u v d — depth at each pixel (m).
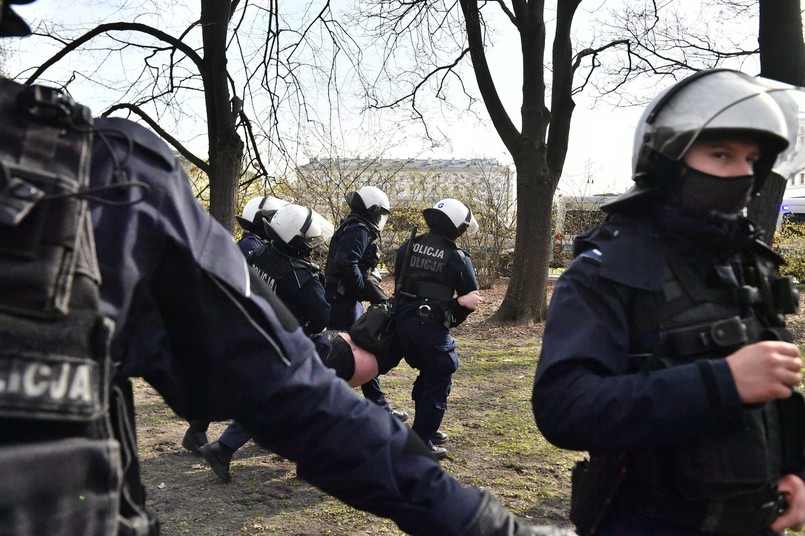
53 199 0.76
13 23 0.89
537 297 10.62
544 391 1.45
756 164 1.69
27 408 0.73
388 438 1.07
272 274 4.30
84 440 0.78
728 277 1.48
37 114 0.80
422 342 4.45
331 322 5.69
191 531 3.55
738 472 1.38
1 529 0.71
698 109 1.47
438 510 1.05
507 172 14.82
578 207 16.67
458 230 4.50
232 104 9.11
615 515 1.53
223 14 8.50
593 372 1.44
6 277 0.73
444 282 4.50
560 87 10.30
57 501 0.74
